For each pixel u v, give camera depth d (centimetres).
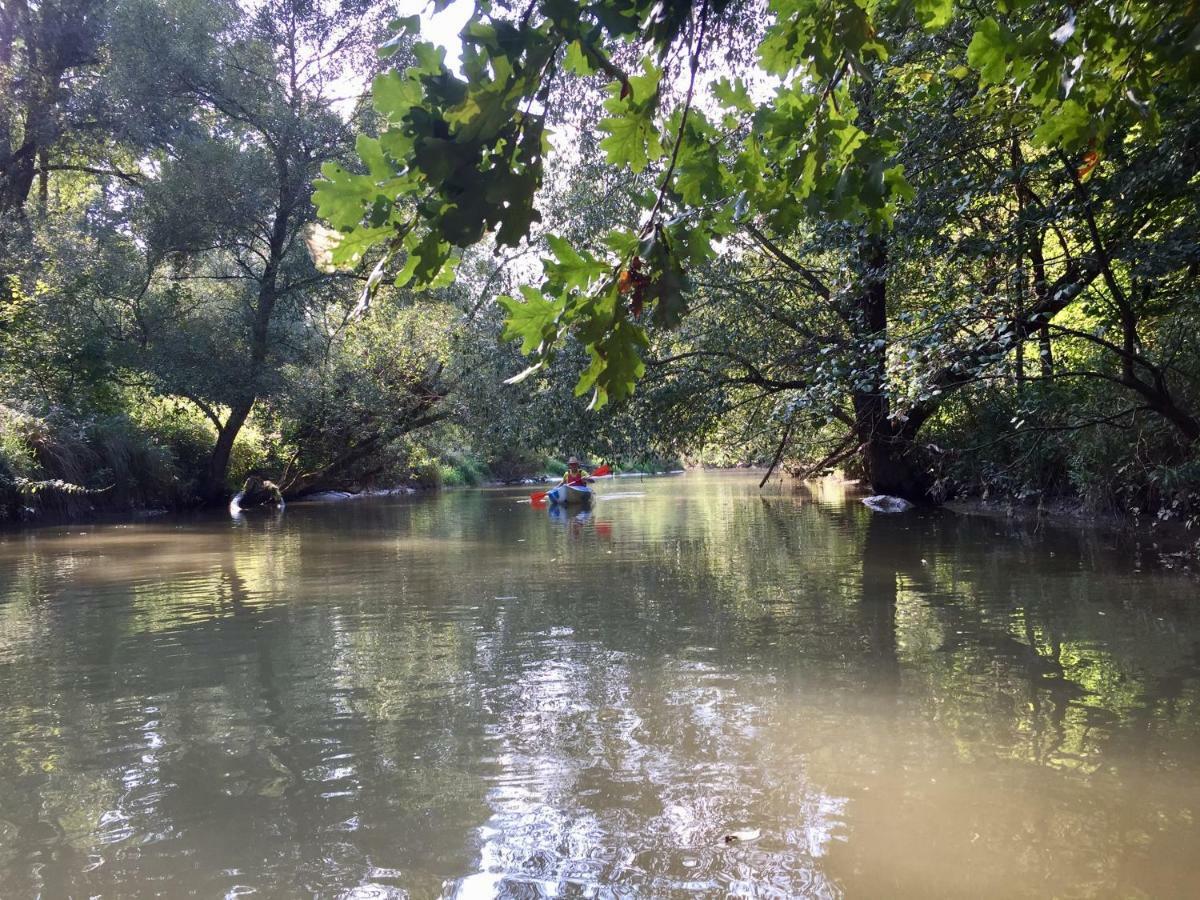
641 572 807
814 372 970
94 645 546
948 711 384
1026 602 610
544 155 129
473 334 1512
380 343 2044
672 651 500
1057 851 259
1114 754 330
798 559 873
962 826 276
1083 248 870
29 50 1762
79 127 1850
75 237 1647
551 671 463
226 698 429
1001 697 401
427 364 2045
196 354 1752
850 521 1280
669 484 2805
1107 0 223
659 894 240
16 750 362
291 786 319
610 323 159
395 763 339
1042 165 708
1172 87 501
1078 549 866
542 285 159
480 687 437
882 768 323
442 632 563
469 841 274
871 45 188
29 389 1549
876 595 657
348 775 329
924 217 769
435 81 121
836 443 1781
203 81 1748
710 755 340
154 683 458
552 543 1084
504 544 1080
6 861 267
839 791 304
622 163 165
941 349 739
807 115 191
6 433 1472
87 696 437
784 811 290
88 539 1221
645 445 1348
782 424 1299
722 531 1191
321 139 1825
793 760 332
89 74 1898
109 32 1731
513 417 1378
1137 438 991
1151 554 813
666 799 301
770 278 1304
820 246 890
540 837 275
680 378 1316
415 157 123
